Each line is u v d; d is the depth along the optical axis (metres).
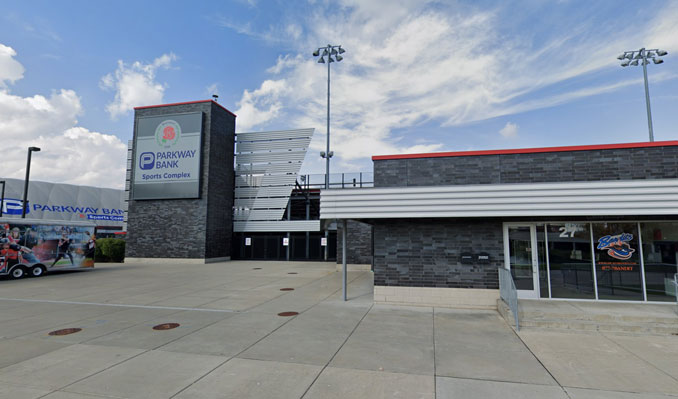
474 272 9.69
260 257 28.69
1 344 6.63
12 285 14.59
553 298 9.49
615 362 5.70
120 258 27.45
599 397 4.50
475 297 9.61
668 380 5.00
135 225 26.38
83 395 4.52
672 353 6.12
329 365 5.57
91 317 8.80
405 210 9.14
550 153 9.55
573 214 8.21
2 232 16.28
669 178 8.22
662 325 7.32
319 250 28.06
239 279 16.27
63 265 18.55
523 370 5.37
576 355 6.02
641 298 9.12
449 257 9.84
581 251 9.52
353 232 20.73
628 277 9.23
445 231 9.92
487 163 9.85
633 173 9.07
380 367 5.48
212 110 26.34
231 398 4.47
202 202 25.47
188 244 25.34
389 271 10.16
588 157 9.34
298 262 26.44
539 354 6.07
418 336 7.11
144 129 26.88
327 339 6.91
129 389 4.70
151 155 26.52
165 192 25.88
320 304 10.27
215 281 15.56
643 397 4.50
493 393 4.61
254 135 29.06
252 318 8.62
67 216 55.81
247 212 28.56
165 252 25.64
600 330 7.43
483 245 9.72
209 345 6.57
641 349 6.32
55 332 7.44
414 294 9.96
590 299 9.34
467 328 7.69
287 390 4.70
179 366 5.52
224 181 27.62
